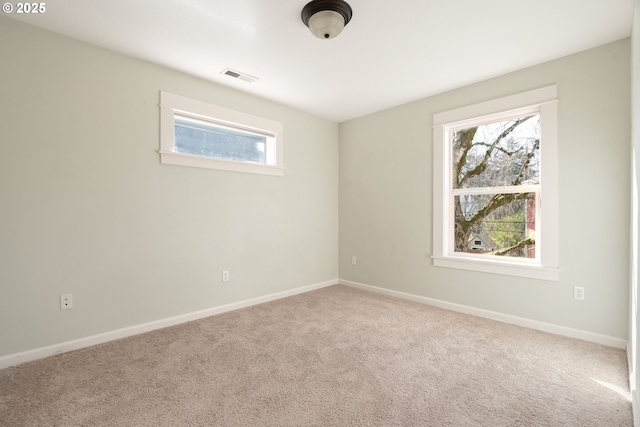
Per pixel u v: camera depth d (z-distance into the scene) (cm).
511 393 165
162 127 259
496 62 251
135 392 165
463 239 309
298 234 371
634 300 157
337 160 419
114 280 236
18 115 197
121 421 142
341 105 353
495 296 278
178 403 156
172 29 207
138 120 247
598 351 213
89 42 223
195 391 166
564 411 149
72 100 217
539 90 251
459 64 255
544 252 249
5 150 193
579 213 234
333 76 279
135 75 246
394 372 187
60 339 213
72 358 204
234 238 310
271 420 143
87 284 224
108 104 233
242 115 313
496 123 286
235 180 311
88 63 224
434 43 223
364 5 181
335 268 418
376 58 245
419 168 333
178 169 271
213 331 251
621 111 217
